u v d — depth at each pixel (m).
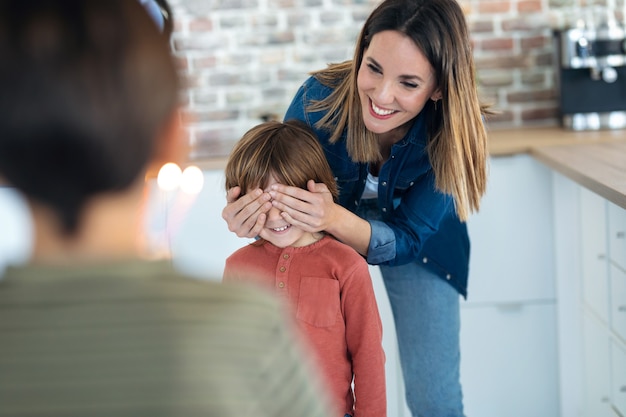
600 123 3.28
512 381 3.08
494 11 3.44
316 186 1.75
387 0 1.71
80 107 0.66
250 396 0.70
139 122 0.68
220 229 3.04
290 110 1.97
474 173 1.84
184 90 0.74
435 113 1.83
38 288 0.69
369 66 1.70
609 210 2.53
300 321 1.74
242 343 0.71
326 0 3.40
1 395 0.67
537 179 2.99
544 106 3.49
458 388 2.29
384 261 1.92
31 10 0.67
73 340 0.68
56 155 0.66
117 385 0.67
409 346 2.28
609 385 2.66
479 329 3.06
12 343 0.68
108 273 0.70
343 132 1.89
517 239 3.02
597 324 2.75
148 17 0.71
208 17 3.40
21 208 0.71
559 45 3.30
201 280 0.73
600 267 2.67
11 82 0.65
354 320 1.74
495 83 3.48
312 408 0.75
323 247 1.77
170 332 0.69
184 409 0.68
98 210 0.70
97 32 0.67
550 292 3.03
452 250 2.23
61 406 0.67
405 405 2.99
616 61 3.22
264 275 1.79
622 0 3.42
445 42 1.66
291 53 3.43
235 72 3.43
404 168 1.92
